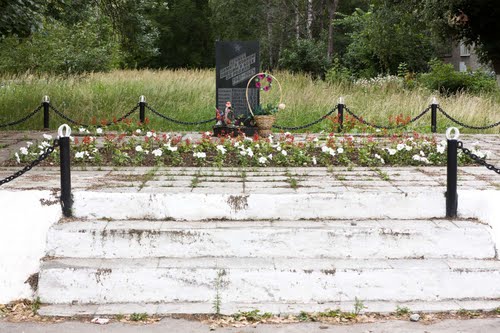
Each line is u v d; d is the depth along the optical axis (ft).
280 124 54.24
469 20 78.07
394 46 92.27
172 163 32.07
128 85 65.62
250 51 43.52
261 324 18.57
